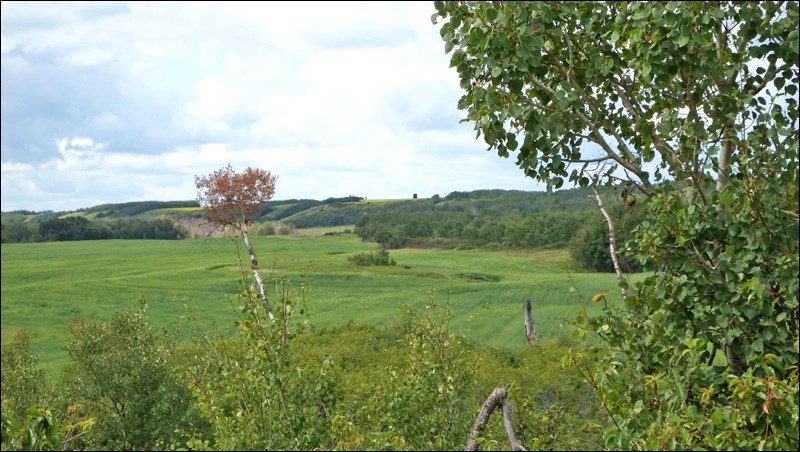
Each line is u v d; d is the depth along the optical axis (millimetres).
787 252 7438
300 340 10477
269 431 9961
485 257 144875
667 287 7691
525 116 8430
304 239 179625
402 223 182125
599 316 7895
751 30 8242
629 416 6844
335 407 10672
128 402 22906
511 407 10906
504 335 61406
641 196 8820
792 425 6266
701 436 6488
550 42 8617
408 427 11703
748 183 7598
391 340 29469
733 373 7809
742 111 8172
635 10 8102
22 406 22391
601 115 9023
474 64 8531
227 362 10406
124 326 24688
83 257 144750
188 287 105188
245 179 36469
